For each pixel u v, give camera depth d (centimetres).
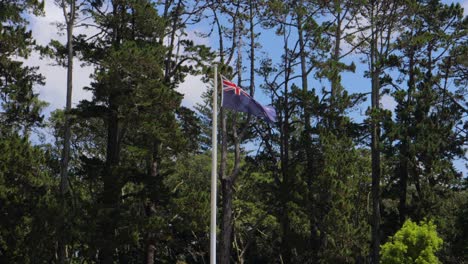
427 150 3759
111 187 3094
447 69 4256
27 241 2927
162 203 3203
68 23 3400
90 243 2936
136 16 3222
